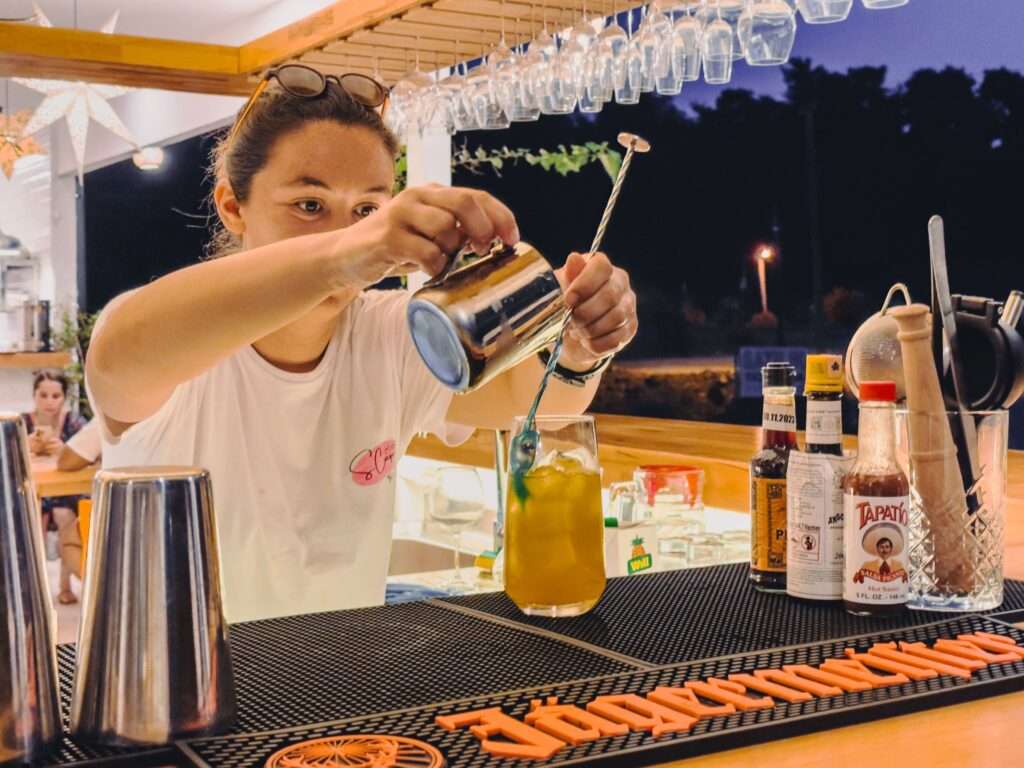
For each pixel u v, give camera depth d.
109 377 1.26
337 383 1.58
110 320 1.22
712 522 2.66
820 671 0.93
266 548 1.55
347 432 1.58
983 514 1.15
